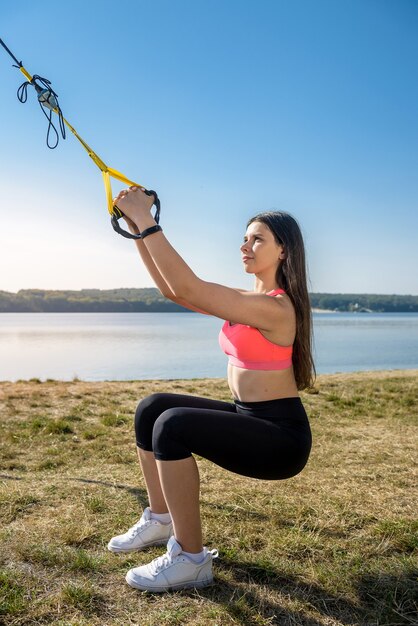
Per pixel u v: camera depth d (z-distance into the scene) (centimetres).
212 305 224
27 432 579
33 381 1102
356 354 4412
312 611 228
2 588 236
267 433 232
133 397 855
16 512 328
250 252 253
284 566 263
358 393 914
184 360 3603
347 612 228
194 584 240
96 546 283
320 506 348
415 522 318
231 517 328
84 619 216
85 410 726
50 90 248
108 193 244
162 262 222
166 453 229
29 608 222
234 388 251
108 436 566
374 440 558
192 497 234
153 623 213
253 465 232
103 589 239
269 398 241
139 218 230
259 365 240
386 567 267
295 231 252
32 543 282
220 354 4175
